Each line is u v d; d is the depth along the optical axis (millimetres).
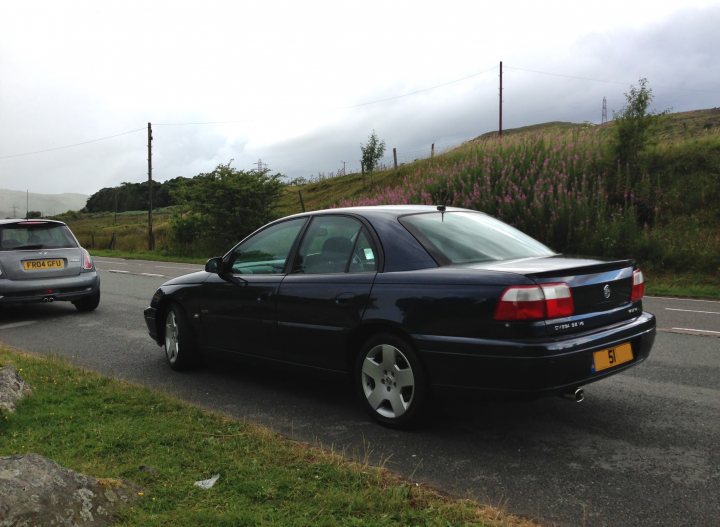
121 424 4207
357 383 4621
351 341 4598
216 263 5789
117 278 17375
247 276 5504
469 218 5137
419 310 4137
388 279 4391
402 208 5062
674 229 18250
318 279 4855
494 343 3816
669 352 6957
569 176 20906
